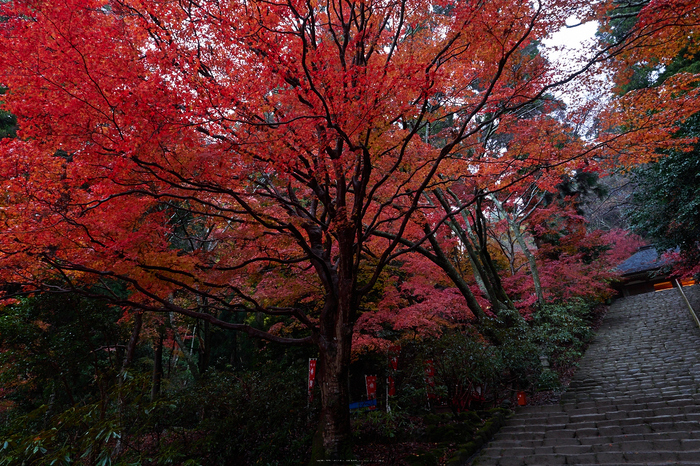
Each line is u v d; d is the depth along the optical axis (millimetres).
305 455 6930
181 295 12242
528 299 14219
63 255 5777
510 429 7781
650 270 22859
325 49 4688
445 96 7102
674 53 5762
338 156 5785
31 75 3979
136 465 4801
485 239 12344
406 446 7250
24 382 10055
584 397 9414
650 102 6344
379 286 10781
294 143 4922
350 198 8703
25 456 4402
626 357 12836
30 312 9273
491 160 7312
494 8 4434
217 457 6934
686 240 12961
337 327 6148
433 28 6191
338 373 6074
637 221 14555
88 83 4090
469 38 4883
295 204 6223
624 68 5883
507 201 14516
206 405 7422
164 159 4945
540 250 19016
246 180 6070
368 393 8906
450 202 14062
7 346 9000
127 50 4297
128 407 6695
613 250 20328
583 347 15242
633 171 14406
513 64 6086
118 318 10789
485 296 12633
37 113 4156
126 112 4129
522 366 9984
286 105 5512
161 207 7109
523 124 8477
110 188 5191
